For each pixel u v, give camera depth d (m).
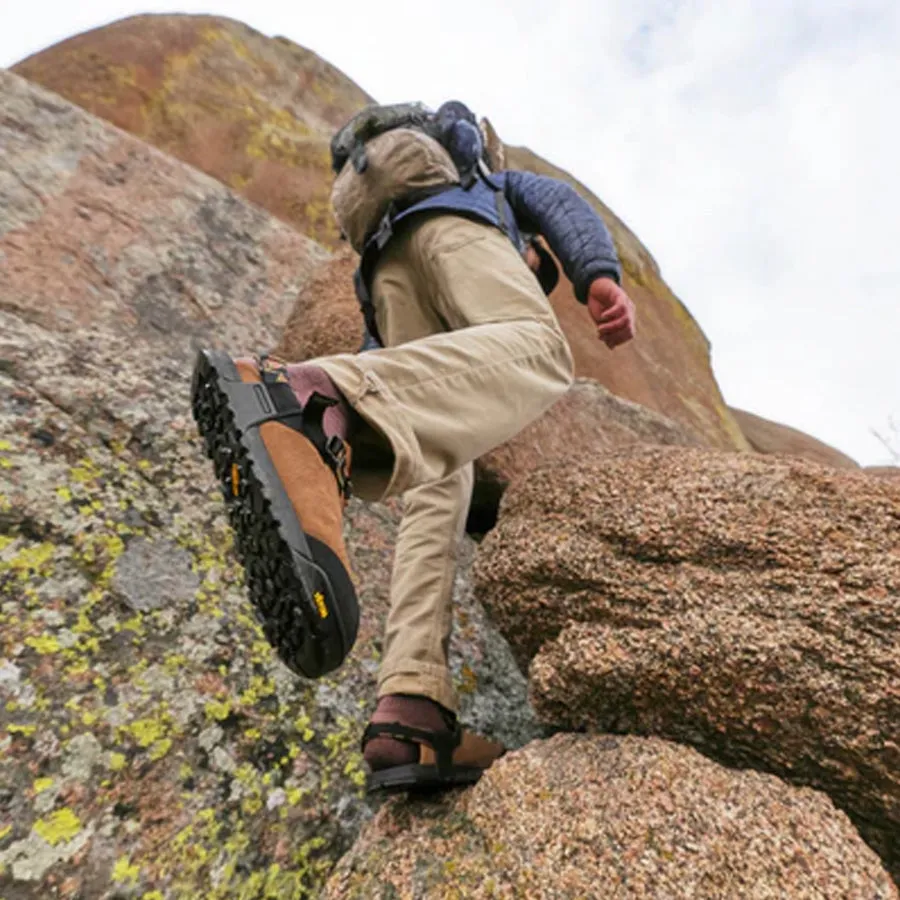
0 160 2.36
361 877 0.96
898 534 1.04
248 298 2.60
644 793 0.89
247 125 4.68
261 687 1.25
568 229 1.35
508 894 0.82
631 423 2.73
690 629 1.01
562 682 1.09
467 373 0.99
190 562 1.39
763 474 1.23
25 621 1.13
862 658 0.90
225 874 1.01
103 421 1.57
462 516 1.34
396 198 1.33
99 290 2.21
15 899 0.88
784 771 0.96
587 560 1.18
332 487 0.83
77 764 1.02
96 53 4.59
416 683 1.10
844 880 0.77
